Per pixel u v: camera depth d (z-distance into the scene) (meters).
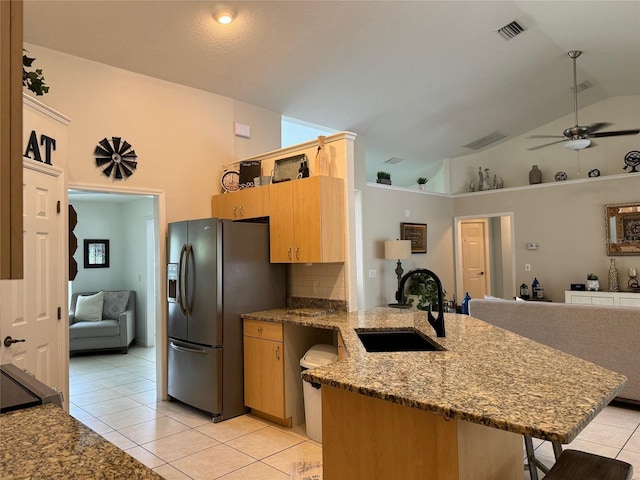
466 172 8.50
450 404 1.34
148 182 4.33
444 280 8.23
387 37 4.34
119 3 3.33
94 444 1.09
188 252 3.96
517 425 1.16
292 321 3.41
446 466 1.47
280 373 3.55
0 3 0.62
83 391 4.61
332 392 1.80
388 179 7.43
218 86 4.73
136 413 3.93
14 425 1.22
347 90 5.27
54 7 3.29
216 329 3.71
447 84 5.55
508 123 7.22
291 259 3.87
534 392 1.44
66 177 3.20
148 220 6.86
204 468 2.85
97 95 4.03
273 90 4.96
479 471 1.58
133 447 3.19
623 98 6.87
